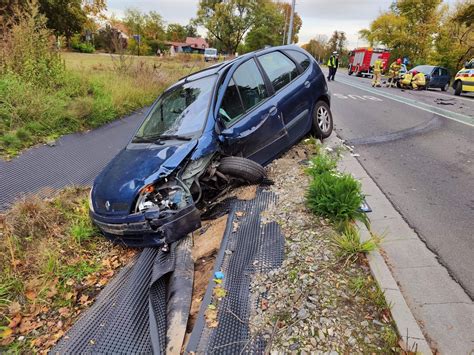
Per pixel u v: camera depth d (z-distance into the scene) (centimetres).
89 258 424
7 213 466
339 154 634
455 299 283
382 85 2312
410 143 714
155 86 1283
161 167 407
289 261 333
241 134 479
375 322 260
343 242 337
